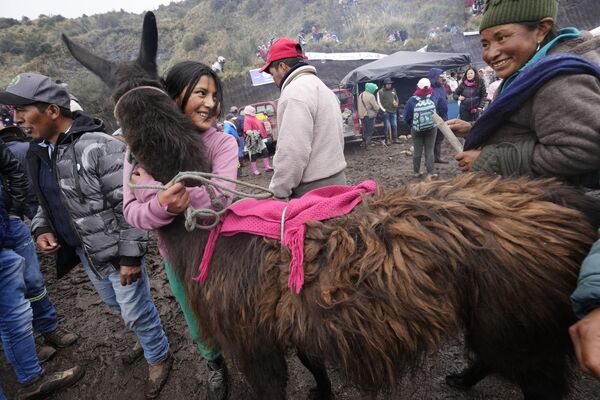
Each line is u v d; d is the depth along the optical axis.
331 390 2.35
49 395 2.69
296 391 2.46
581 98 1.30
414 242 1.26
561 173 1.44
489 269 1.27
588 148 1.31
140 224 1.45
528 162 1.51
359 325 1.22
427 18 31.67
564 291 1.28
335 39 32.78
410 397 2.28
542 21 1.49
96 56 1.70
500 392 2.24
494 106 1.54
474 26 26.91
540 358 1.44
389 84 11.70
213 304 1.48
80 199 2.16
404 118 7.39
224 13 54.03
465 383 2.27
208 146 1.70
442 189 1.46
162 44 53.75
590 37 1.48
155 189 1.37
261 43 40.06
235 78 23.50
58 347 3.19
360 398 2.31
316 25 39.84
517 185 1.45
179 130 1.44
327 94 2.51
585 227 1.33
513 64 1.58
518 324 1.32
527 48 1.54
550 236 1.29
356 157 10.65
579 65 1.32
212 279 1.47
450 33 25.72
